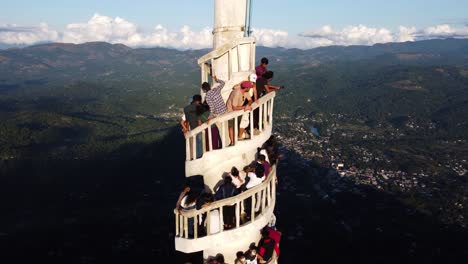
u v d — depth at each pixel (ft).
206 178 36.86
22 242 295.48
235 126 35.14
